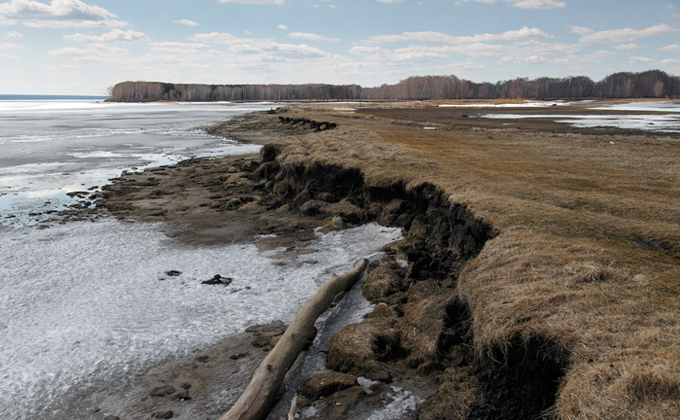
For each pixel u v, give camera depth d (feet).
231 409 23.04
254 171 85.20
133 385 26.63
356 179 63.77
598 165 63.67
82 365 28.50
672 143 90.27
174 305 36.35
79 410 24.75
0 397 25.80
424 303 32.65
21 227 58.39
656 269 27.09
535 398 21.22
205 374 27.40
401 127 134.00
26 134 180.24
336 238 52.54
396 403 23.89
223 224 59.31
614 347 19.88
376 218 56.54
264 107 461.78
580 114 229.86
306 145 86.38
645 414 16.11
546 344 21.56
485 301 26.35
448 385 24.25
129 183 84.84
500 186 48.85
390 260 43.83
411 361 27.07
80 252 48.96
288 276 41.93
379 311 33.65
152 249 49.98
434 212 48.32
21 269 44.16
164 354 29.53
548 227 35.35
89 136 171.73
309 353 29.12
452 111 270.26
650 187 48.91
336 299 36.63
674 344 19.08
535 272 27.86
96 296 38.01
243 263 45.55
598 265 27.43
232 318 34.12
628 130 135.13
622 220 36.70
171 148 134.92
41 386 26.66
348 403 24.03
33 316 34.71
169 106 559.79
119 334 31.96
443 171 58.13
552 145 87.15
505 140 97.25
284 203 68.33
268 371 25.31
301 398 24.86
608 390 17.47
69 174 94.94
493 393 22.62
